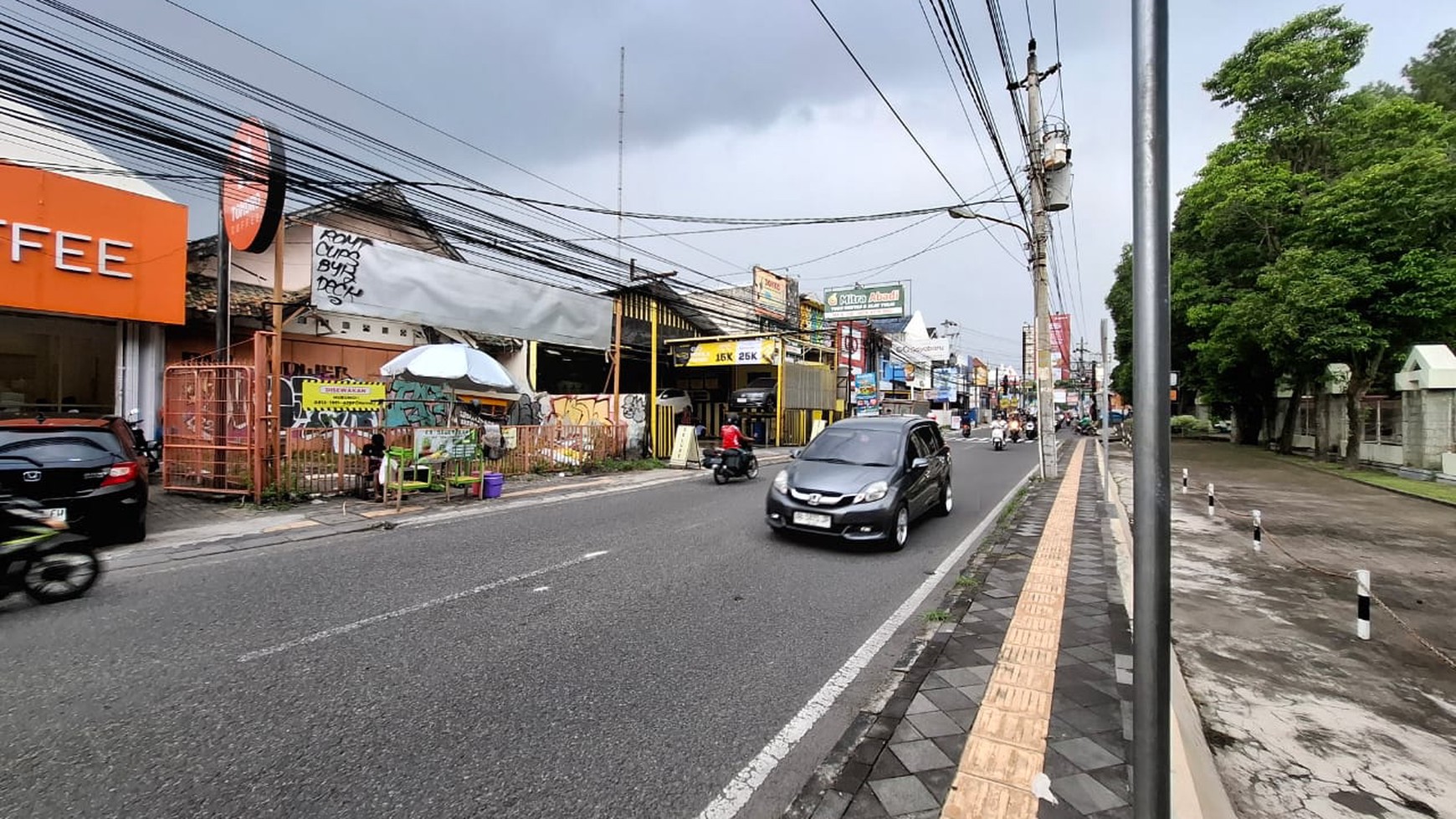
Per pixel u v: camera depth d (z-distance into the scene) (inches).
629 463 605.9
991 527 344.5
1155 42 72.9
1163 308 72.5
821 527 273.4
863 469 293.6
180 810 98.1
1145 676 72.3
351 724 124.9
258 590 208.4
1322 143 770.2
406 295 424.8
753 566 249.4
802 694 141.8
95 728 121.7
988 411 2787.9
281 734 120.8
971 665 155.2
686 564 249.6
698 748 119.2
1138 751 73.2
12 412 428.5
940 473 362.3
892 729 124.3
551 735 122.4
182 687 139.2
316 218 599.5
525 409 685.3
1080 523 345.7
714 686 144.8
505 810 99.9
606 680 146.5
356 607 193.0
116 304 416.8
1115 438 1411.2
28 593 191.0
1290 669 164.6
